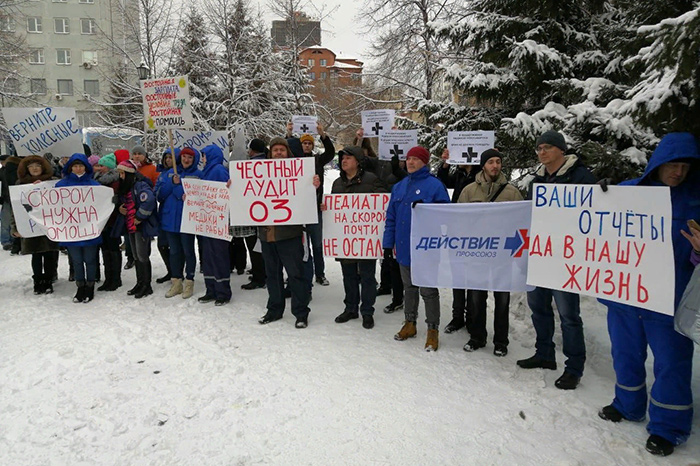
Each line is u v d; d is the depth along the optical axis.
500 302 4.70
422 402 3.81
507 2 7.46
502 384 4.12
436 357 4.66
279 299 5.67
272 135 19.16
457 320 5.43
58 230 6.26
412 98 9.43
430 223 4.67
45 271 6.88
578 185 3.57
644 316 3.32
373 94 15.32
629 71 5.36
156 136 17.89
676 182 3.22
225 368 4.43
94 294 6.78
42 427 3.53
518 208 4.43
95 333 5.24
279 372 4.33
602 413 3.62
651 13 5.04
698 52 3.24
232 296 6.70
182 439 3.38
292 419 3.60
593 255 3.52
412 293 5.07
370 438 3.35
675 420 3.20
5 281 7.60
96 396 3.95
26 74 29.64
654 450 3.15
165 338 5.13
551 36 7.23
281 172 5.34
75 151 7.07
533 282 3.82
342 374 4.28
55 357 4.62
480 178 4.89
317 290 7.12
